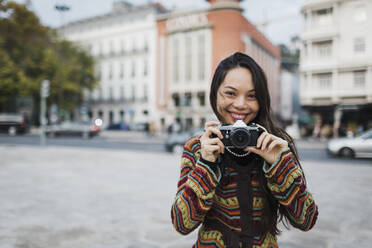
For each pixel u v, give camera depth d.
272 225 1.09
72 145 17.67
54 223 3.78
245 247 1.02
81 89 39.50
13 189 5.75
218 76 1.17
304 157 12.66
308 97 29.86
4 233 3.41
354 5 27.55
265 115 1.18
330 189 5.89
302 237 3.33
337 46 28.23
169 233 3.46
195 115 35.97
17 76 30.61
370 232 3.48
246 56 1.17
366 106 27.31
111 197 5.14
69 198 5.06
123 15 42.75
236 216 1.03
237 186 1.04
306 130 30.22
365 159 11.89
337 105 28.62
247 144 1.00
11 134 25.94
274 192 1.04
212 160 1.04
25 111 27.25
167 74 38.16
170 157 11.52
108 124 43.34
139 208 4.48
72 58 37.38
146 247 3.05
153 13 40.34
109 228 3.61
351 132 23.17
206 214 1.10
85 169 8.31
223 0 34.34
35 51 32.16
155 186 6.09
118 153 12.78
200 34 35.47
